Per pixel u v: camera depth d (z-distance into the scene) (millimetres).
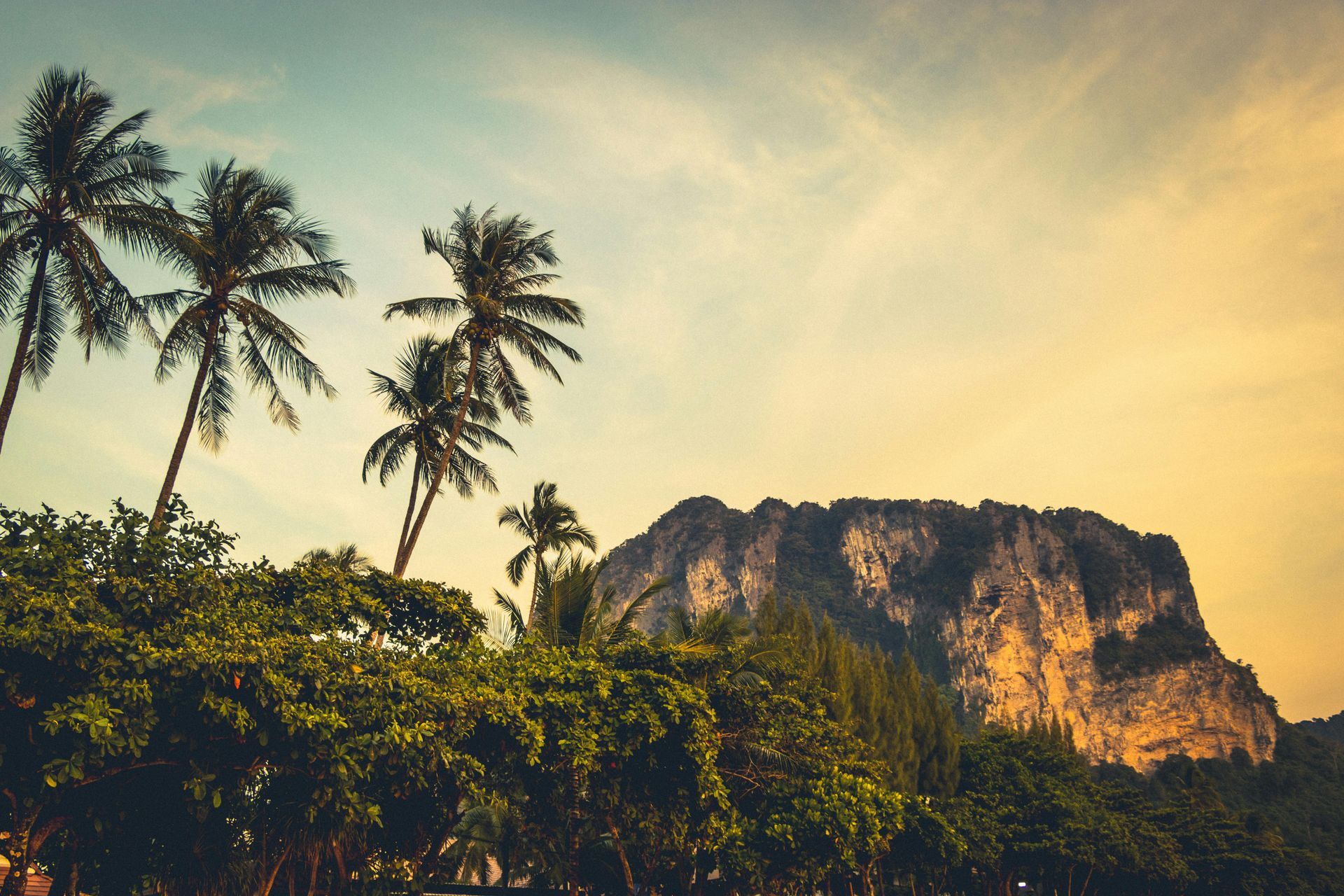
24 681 15141
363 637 22656
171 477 25406
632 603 33344
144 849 19047
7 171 22297
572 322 34469
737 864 28375
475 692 21250
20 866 16078
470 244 34656
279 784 20016
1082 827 52875
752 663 33000
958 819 48500
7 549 16406
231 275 27109
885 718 49625
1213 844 66875
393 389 35656
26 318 23062
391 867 22516
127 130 24750
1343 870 88438
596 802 26062
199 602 18484
